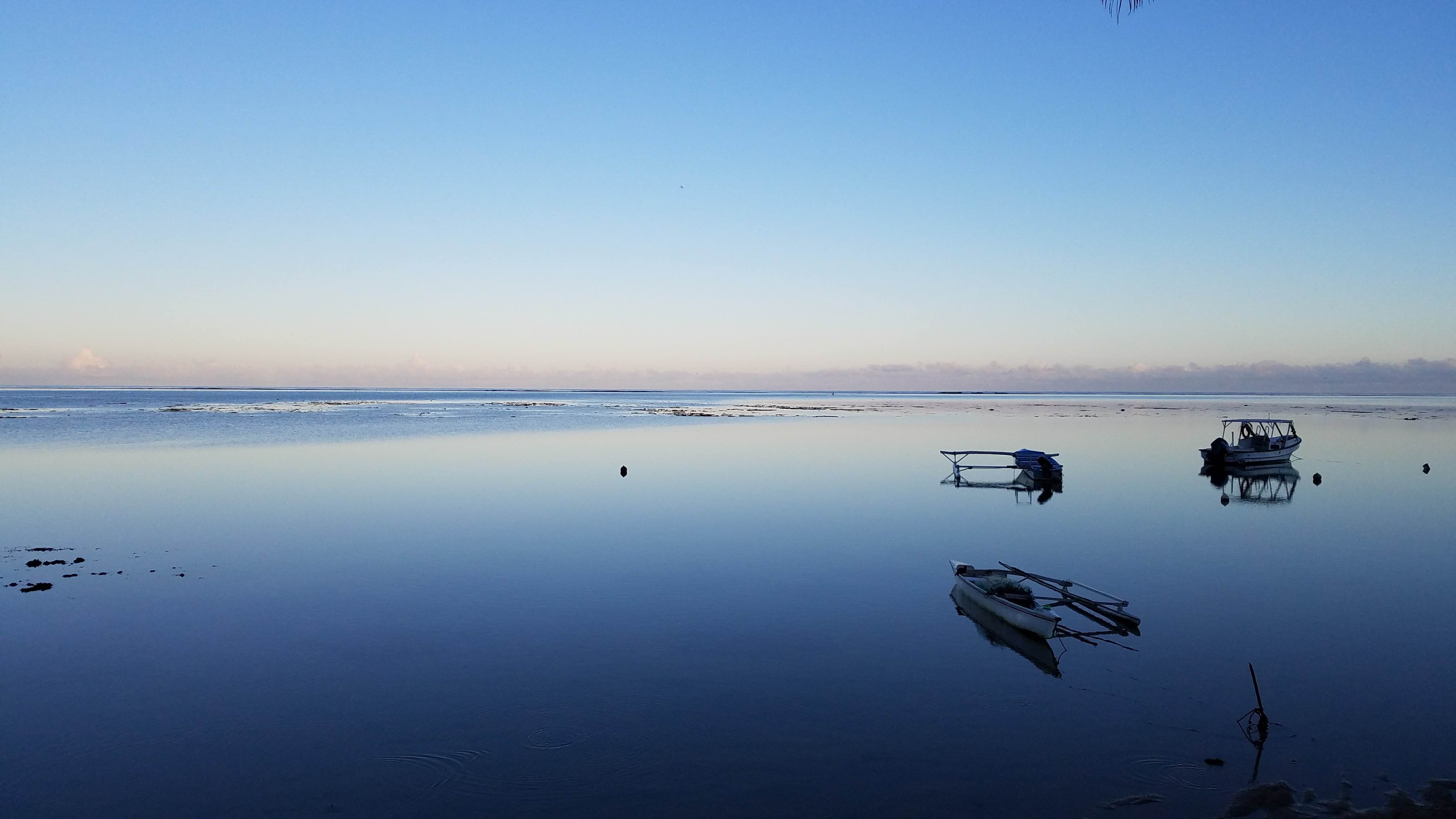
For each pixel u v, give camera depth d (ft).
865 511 94.68
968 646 48.57
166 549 72.54
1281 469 138.10
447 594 58.90
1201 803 31.45
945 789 32.53
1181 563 69.62
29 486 107.76
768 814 30.78
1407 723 38.34
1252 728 37.96
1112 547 75.66
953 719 38.78
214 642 48.60
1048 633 49.37
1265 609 56.34
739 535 79.92
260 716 38.63
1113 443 191.11
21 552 70.38
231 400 514.27
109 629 50.65
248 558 69.36
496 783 32.91
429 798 31.86
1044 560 70.54
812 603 57.11
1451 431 231.91
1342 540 79.41
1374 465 144.15
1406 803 31.27
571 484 116.06
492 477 123.13
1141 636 50.67
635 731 37.29
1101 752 35.58
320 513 90.94
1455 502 103.65
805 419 312.09
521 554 71.15
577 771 33.81
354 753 35.27
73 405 378.53
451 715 38.75
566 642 48.96
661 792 32.30
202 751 35.35
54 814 30.76
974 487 115.44
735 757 34.96
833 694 41.47
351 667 44.75
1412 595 59.67
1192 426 261.85
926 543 77.00
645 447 174.81
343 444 175.32
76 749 35.55
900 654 47.26
